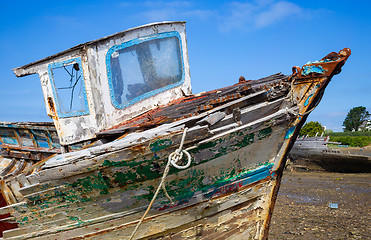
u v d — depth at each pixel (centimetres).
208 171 388
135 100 490
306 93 386
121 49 477
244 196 422
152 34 518
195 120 362
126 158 338
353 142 2225
